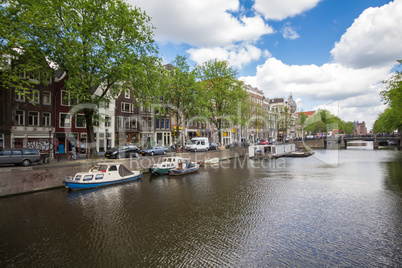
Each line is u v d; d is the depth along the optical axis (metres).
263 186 19.67
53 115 29.70
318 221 11.95
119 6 19.61
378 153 50.62
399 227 11.16
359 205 14.55
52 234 10.23
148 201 15.12
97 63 19.06
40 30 17.08
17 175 15.70
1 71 16.67
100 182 18.72
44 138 28.59
